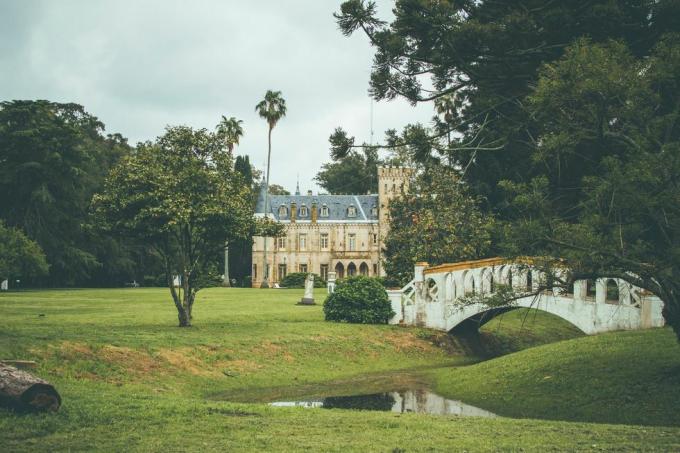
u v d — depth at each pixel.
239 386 18.95
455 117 29.12
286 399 17.45
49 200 62.78
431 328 28.41
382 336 26.41
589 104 14.59
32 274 48.81
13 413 10.45
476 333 29.59
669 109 16.48
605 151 17.19
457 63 23.09
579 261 13.96
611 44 15.13
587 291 26.19
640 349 18.39
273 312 32.06
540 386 17.34
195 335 22.09
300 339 23.94
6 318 25.12
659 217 13.93
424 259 41.22
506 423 11.72
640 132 14.98
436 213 42.22
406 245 43.31
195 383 18.34
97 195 23.97
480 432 10.63
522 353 21.27
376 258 101.81
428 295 28.80
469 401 17.47
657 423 13.87
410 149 26.25
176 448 8.93
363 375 21.95
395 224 46.31
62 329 20.78
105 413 11.06
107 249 72.00
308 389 19.19
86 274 67.31
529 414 15.63
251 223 25.22
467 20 22.66
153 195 23.14
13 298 40.22
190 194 23.73
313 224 101.75
